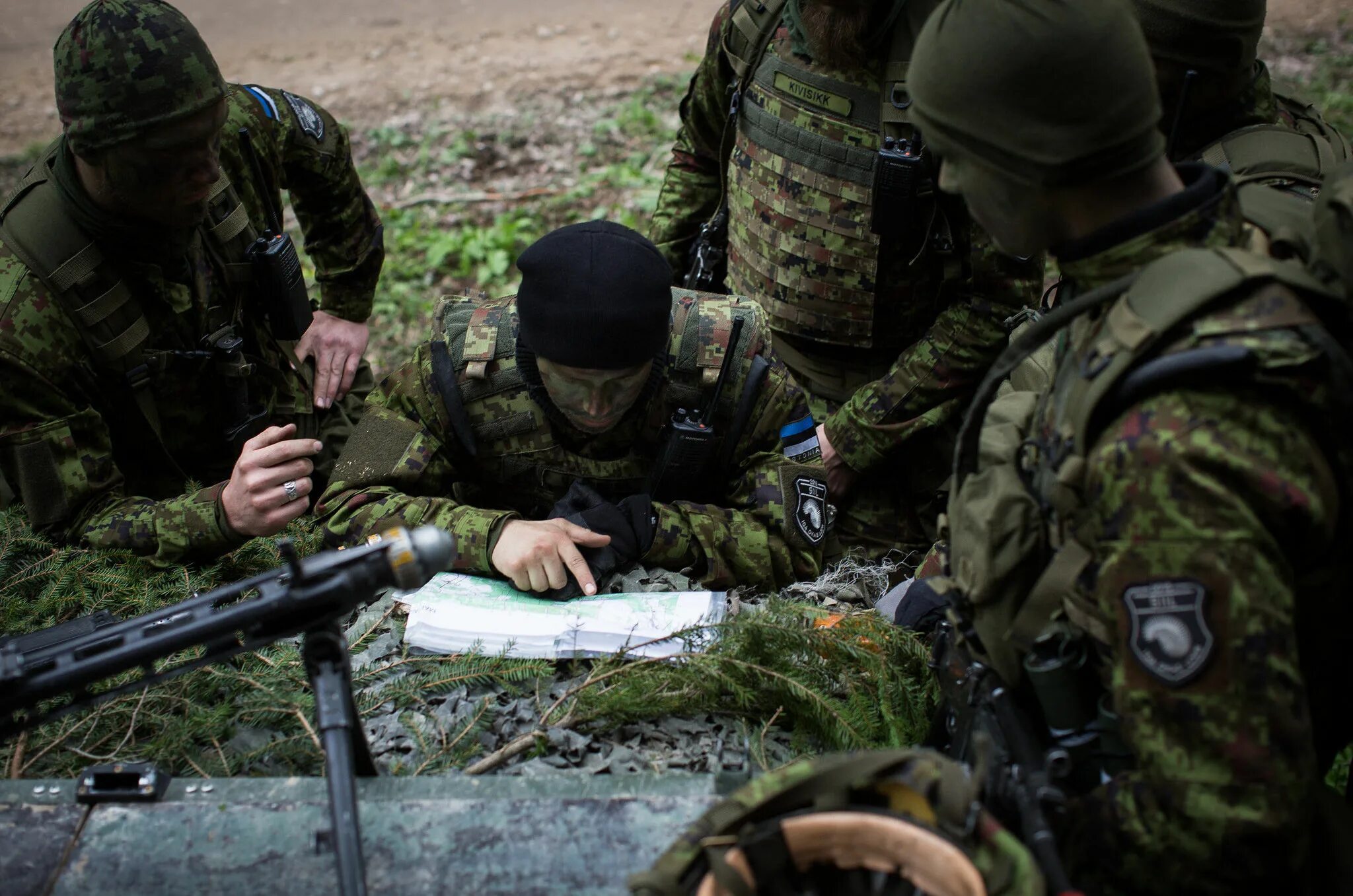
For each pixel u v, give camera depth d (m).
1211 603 1.21
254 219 3.07
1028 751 1.48
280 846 1.63
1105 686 1.46
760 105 2.93
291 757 2.01
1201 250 1.30
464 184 6.64
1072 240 1.42
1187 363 1.22
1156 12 2.29
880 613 2.29
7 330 2.49
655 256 2.34
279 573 1.50
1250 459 1.20
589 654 2.21
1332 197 1.30
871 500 3.13
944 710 1.86
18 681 1.44
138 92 2.37
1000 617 1.52
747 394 2.60
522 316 2.35
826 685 2.09
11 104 8.19
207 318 2.86
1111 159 1.34
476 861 1.59
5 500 3.35
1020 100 1.34
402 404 2.65
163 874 1.59
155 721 2.09
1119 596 1.27
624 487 2.65
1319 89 6.86
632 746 2.06
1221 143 2.40
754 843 1.32
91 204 2.55
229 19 9.58
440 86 8.04
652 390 2.54
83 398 2.68
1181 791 1.25
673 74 7.98
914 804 1.37
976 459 1.62
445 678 2.13
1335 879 1.39
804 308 2.98
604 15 9.30
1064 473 1.34
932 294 2.96
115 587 2.49
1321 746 1.54
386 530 2.45
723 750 2.05
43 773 2.01
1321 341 1.23
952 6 1.42
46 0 9.95
